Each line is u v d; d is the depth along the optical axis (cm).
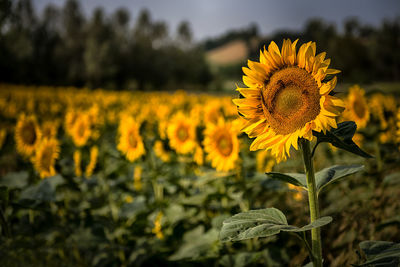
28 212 446
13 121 1070
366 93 421
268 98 178
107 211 468
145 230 430
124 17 7912
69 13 7362
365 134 398
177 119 455
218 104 496
